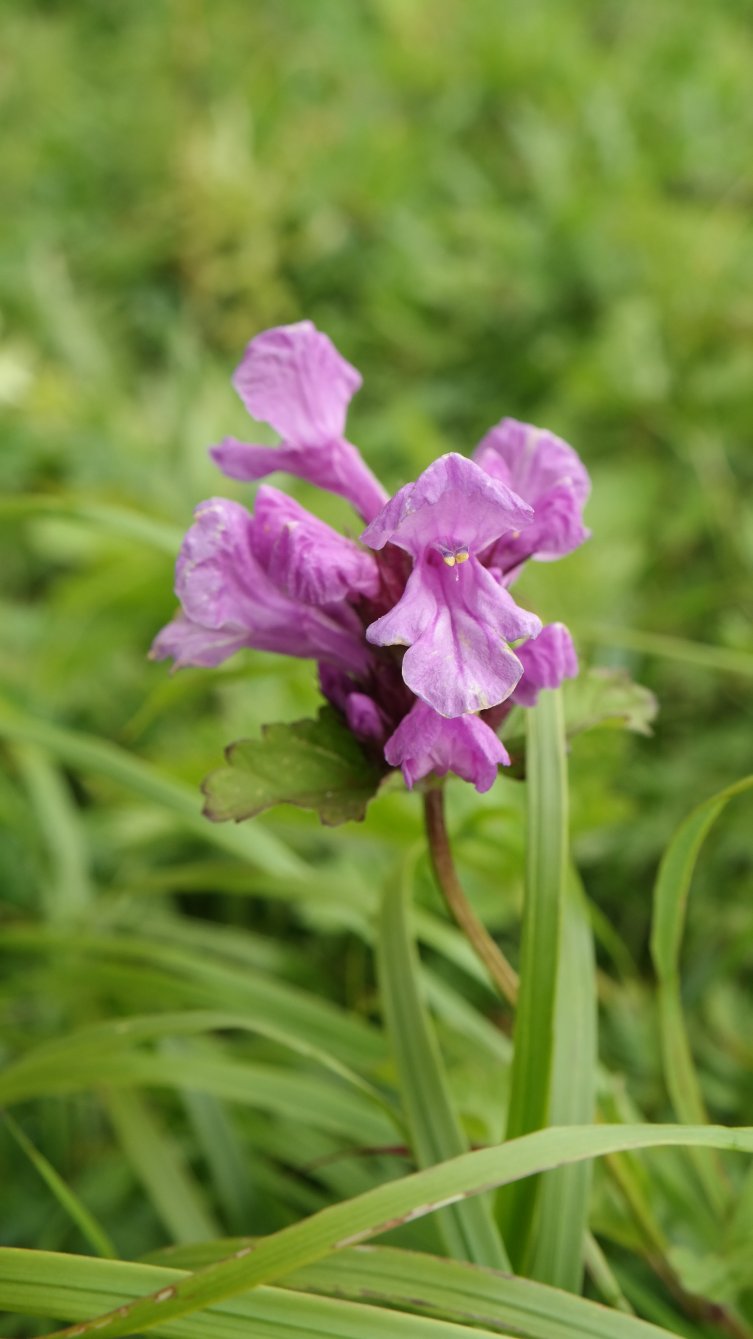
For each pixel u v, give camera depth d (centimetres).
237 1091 36
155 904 49
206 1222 38
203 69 92
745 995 43
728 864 48
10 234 76
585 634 43
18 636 58
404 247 76
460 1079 36
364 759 32
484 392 71
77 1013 42
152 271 78
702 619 56
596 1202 36
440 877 33
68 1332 29
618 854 48
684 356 69
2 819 46
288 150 82
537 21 94
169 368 73
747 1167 39
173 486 61
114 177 83
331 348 33
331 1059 34
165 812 47
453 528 30
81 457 62
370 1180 39
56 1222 39
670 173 84
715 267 73
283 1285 31
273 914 49
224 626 32
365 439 65
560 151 81
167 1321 29
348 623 32
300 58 92
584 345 70
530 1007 32
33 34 93
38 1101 42
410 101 91
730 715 53
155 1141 38
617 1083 36
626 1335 30
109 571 54
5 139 85
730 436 65
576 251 73
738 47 95
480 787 31
